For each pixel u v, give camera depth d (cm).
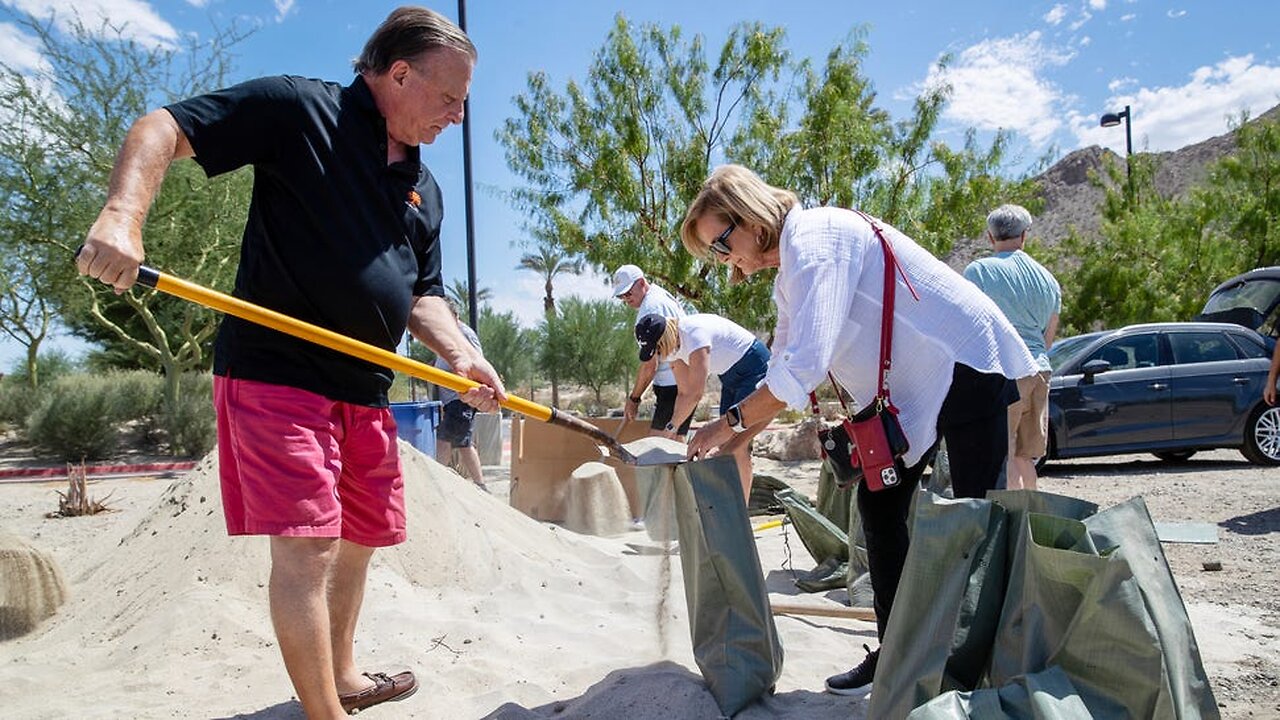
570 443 687
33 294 1467
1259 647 346
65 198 1313
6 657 342
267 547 382
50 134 1316
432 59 248
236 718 266
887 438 262
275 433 232
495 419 1137
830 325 254
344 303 245
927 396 267
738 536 276
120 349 2172
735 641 274
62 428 1337
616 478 645
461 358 289
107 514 779
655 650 333
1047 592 196
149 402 1462
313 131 238
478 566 424
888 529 284
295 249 239
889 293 264
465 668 308
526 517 523
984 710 188
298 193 238
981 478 271
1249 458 927
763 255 288
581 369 2783
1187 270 1864
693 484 279
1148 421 912
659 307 589
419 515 427
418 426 859
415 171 266
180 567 375
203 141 222
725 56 1231
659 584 323
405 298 263
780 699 281
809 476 964
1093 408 909
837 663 323
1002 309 473
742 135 1238
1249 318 1084
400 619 354
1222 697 294
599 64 1239
